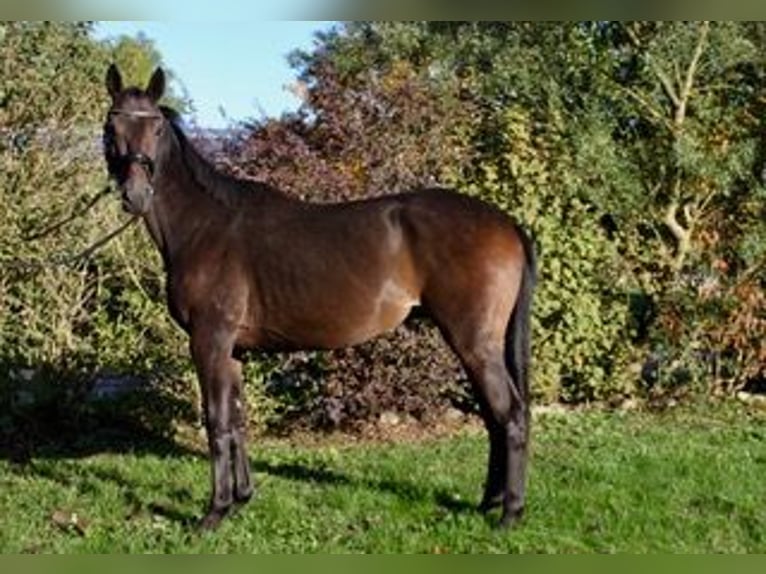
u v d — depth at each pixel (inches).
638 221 358.0
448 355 303.0
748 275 346.0
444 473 252.7
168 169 211.2
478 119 342.3
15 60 297.3
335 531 207.3
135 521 215.0
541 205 328.8
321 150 308.8
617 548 195.0
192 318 211.8
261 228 211.2
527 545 195.8
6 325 297.9
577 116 376.8
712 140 354.3
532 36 405.4
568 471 250.4
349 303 207.3
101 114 307.3
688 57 365.4
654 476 245.3
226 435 209.9
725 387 351.6
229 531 206.5
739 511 216.8
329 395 301.3
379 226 207.2
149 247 299.0
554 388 335.9
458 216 204.8
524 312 205.8
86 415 307.3
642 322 351.3
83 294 302.2
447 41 436.8
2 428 297.7
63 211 298.0
